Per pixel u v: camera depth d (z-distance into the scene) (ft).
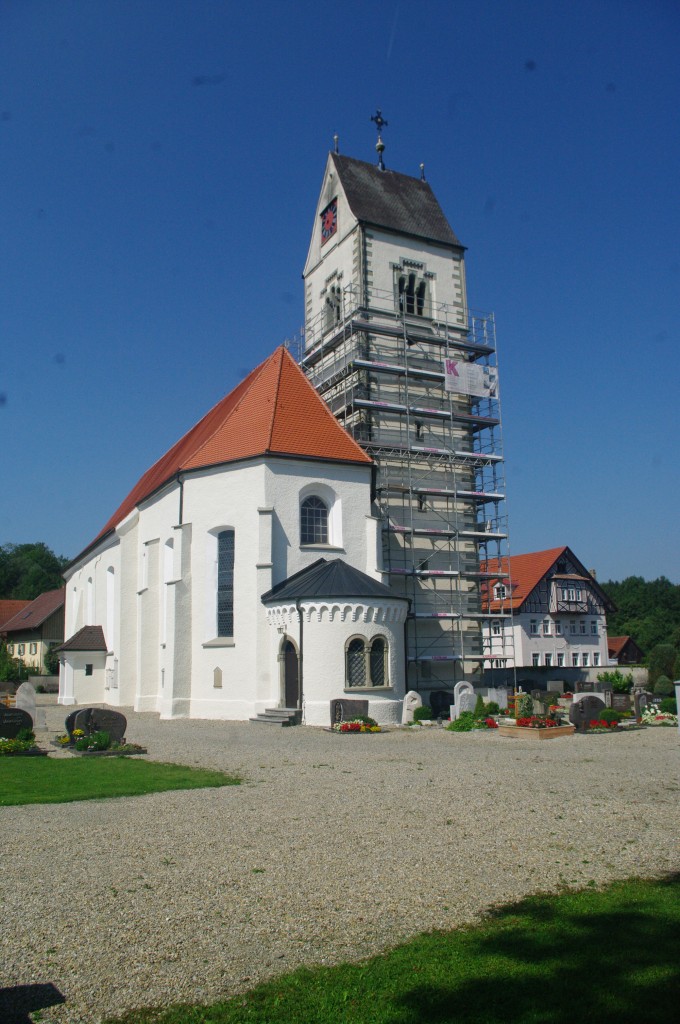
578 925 28.12
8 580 450.30
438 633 153.28
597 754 72.64
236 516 124.57
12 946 26.86
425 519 156.97
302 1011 22.34
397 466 155.63
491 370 165.99
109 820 45.11
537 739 86.58
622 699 113.80
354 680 108.99
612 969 24.48
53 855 37.78
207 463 128.26
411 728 101.86
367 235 163.32
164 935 27.73
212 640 123.54
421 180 179.42
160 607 139.74
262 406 133.59
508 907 30.25
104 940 27.32
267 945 26.89
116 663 162.61
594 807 47.67
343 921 28.99
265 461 123.34
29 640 309.63
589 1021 21.44
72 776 61.26
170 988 23.85
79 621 219.20
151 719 123.24
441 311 168.45
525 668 185.68
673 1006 22.15
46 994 23.45
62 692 184.55
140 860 36.73
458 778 58.49
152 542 141.49
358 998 23.00
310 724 107.04
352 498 129.39
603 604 275.39
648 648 363.15
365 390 155.12
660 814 45.73
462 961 25.30
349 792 53.06
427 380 162.50
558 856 37.11
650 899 30.63
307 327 180.86
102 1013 22.35
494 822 43.91
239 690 119.03
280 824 43.68
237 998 23.15
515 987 23.47
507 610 252.83
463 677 154.10
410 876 34.12
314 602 109.60
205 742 86.12
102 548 193.67
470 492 158.61
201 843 39.65
